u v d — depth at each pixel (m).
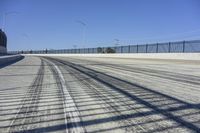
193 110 7.57
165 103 8.47
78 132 5.63
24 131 5.68
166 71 20.61
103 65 29.14
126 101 8.78
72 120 6.53
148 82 13.63
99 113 7.21
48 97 9.43
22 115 6.98
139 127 5.99
